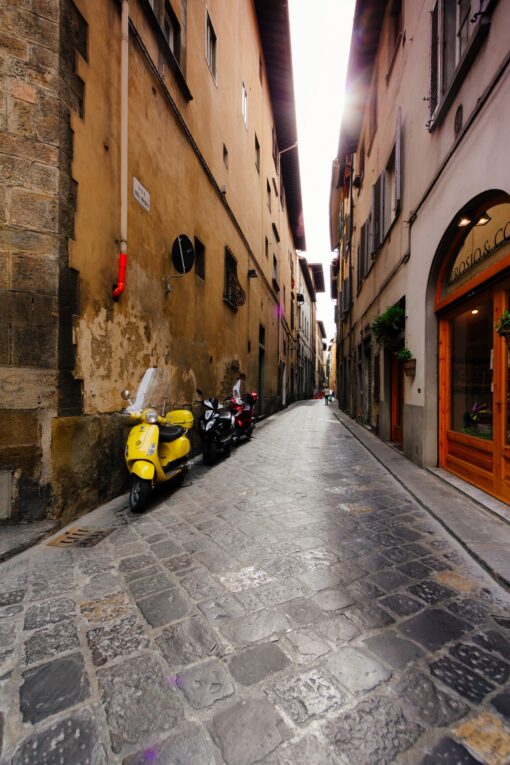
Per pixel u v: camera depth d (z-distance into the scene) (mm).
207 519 3678
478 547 2922
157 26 5246
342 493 4625
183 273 5883
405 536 3295
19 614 2158
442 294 5383
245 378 11555
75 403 3609
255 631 2014
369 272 10984
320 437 9875
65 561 2787
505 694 1614
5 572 2629
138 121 4867
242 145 11109
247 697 1593
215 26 8305
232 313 10055
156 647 1891
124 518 3676
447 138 4855
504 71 3441
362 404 12781
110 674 1716
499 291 3941
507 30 3396
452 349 5250
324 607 2234
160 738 1412
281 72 15289
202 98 7449
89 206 3822
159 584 2482
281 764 1317
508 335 3477
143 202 4977
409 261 6398
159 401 5215
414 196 6230
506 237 3756
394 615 2160
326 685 1657
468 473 4633
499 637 1979
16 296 3234
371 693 1616
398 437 8211
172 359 5969
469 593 2396
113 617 2131
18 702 1570
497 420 3980
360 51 9750
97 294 3949
